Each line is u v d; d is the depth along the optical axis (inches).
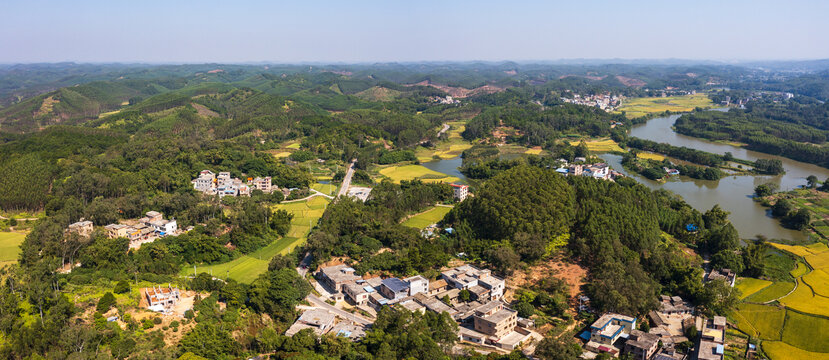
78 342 5575.8
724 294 7790.4
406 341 6254.9
